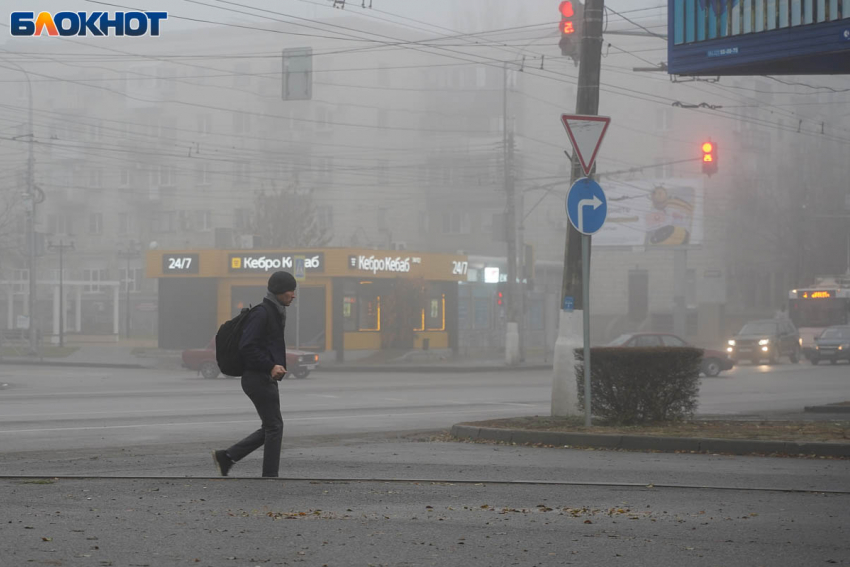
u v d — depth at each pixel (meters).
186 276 103.88
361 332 100.38
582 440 28.06
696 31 34.22
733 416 37.25
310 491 18.64
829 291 106.06
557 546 13.66
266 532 14.52
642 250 149.62
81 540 13.76
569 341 34.56
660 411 30.89
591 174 30.27
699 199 134.50
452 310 110.56
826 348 95.75
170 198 179.50
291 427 36.41
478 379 71.44
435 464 23.64
